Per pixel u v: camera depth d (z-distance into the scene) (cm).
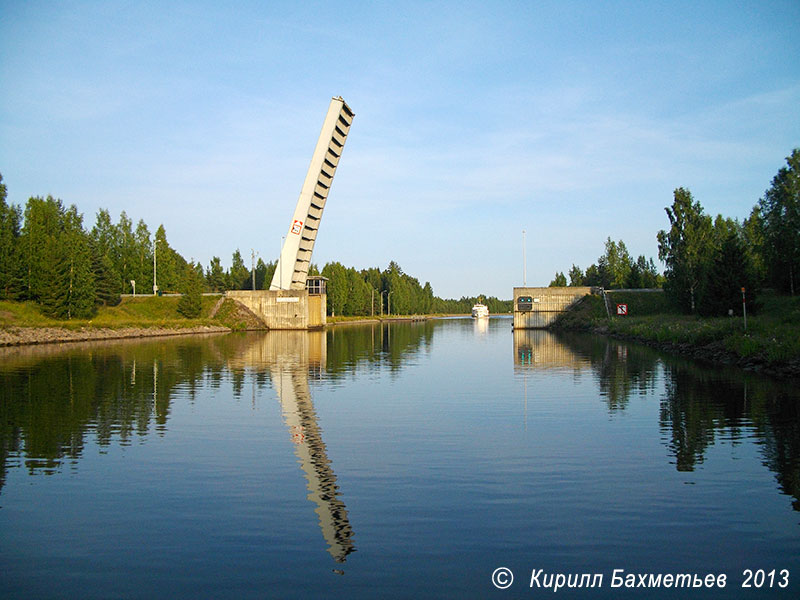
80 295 7131
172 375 2867
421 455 1333
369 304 16075
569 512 972
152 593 724
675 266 6456
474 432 1566
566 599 703
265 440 1484
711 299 5044
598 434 1527
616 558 809
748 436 1472
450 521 938
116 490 1095
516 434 1538
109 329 6531
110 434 1554
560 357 3806
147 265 10706
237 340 6069
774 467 1205
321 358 3853
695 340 3872
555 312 8850
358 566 788
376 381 2645
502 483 1125
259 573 771
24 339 5316
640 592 721
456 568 782
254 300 9050
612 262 11819
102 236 10700
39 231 7769
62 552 838
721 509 977
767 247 6341
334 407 1961
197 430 1602
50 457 1323
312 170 7931
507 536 880
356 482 1138
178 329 7506
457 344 5353
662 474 1168
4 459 1307
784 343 2803
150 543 864
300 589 729
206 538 880
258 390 2361
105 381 2631
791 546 841
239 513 979
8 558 820
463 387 2434
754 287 4944
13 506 1014
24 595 721
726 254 5012
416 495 1062
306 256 8944
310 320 9725
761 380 2466
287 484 1127
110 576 767
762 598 706
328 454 1345
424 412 1864
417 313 19975
